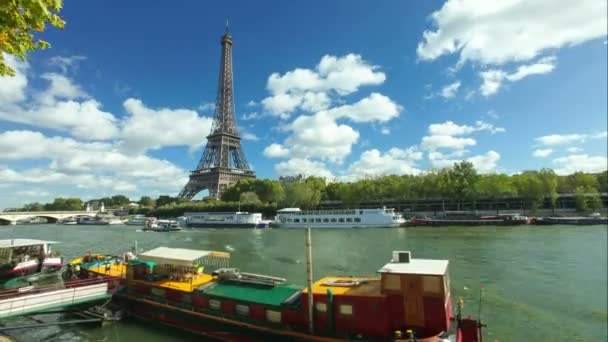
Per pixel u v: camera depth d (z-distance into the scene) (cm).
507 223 10481
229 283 2694
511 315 2773
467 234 8250
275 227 12444
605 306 2870
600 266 4194
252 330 2217
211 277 2884
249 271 4547
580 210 12081
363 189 15838
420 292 1878
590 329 2466
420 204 15388
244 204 16112
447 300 1972
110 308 2795
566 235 7362
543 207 13362
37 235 11056
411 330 1805
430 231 9369
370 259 5234
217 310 2444
